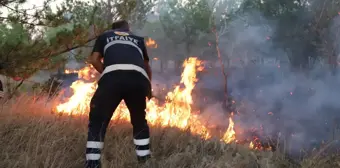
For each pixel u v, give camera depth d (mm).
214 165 2971
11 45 3752
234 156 3410
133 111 3029
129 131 3760
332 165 3131
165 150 3334
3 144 2961
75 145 3158
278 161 3225
